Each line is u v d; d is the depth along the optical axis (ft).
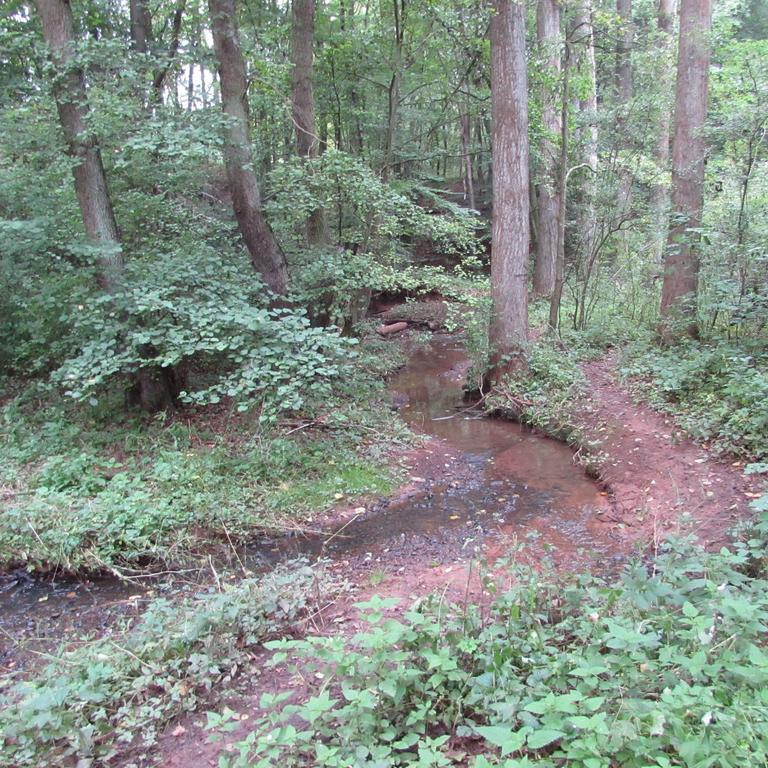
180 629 13.07
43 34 25.26
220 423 27.50
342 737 8.48
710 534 16.34
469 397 36.99
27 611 16.89
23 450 24.20
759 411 21.08
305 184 30.30
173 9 37.52
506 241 34.27
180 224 31.19
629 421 26.48
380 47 39.75
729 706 7.53
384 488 23.89
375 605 10.10
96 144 25.04
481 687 9.09
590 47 45.29
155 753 9.98
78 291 23.98
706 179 32.81
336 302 32.76
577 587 11.80
